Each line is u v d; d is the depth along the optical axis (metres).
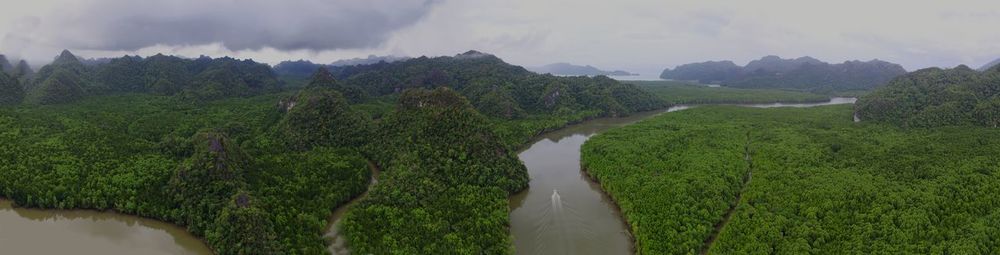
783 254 105.31
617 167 167.88
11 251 116.69
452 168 155.50
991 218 116.69
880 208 123.19
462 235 116.06
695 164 168.25
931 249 102.88
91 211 132.88
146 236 125.00
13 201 134.50
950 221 116.81
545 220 136.38
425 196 136.25
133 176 141.12
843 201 129.38
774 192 140.00
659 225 120.25
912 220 115.19
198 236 121.81
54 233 125.00
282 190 136.25
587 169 177.62
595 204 148.25
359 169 162.25
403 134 185.62
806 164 168.88
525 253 118.69
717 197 135.38
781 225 116.81
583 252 119.00
